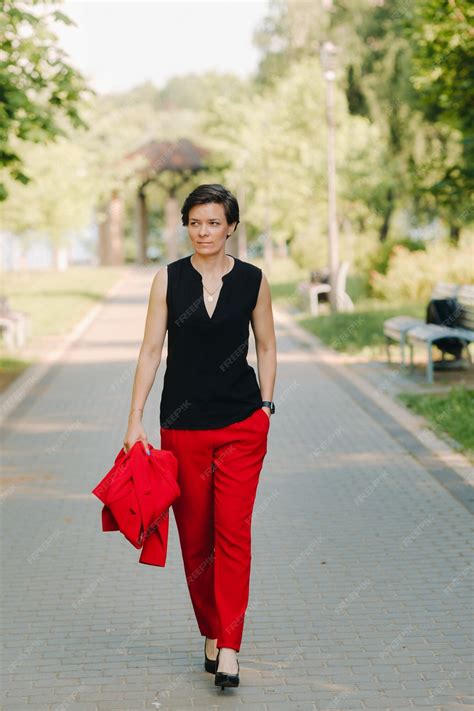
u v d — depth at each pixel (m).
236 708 4.08
